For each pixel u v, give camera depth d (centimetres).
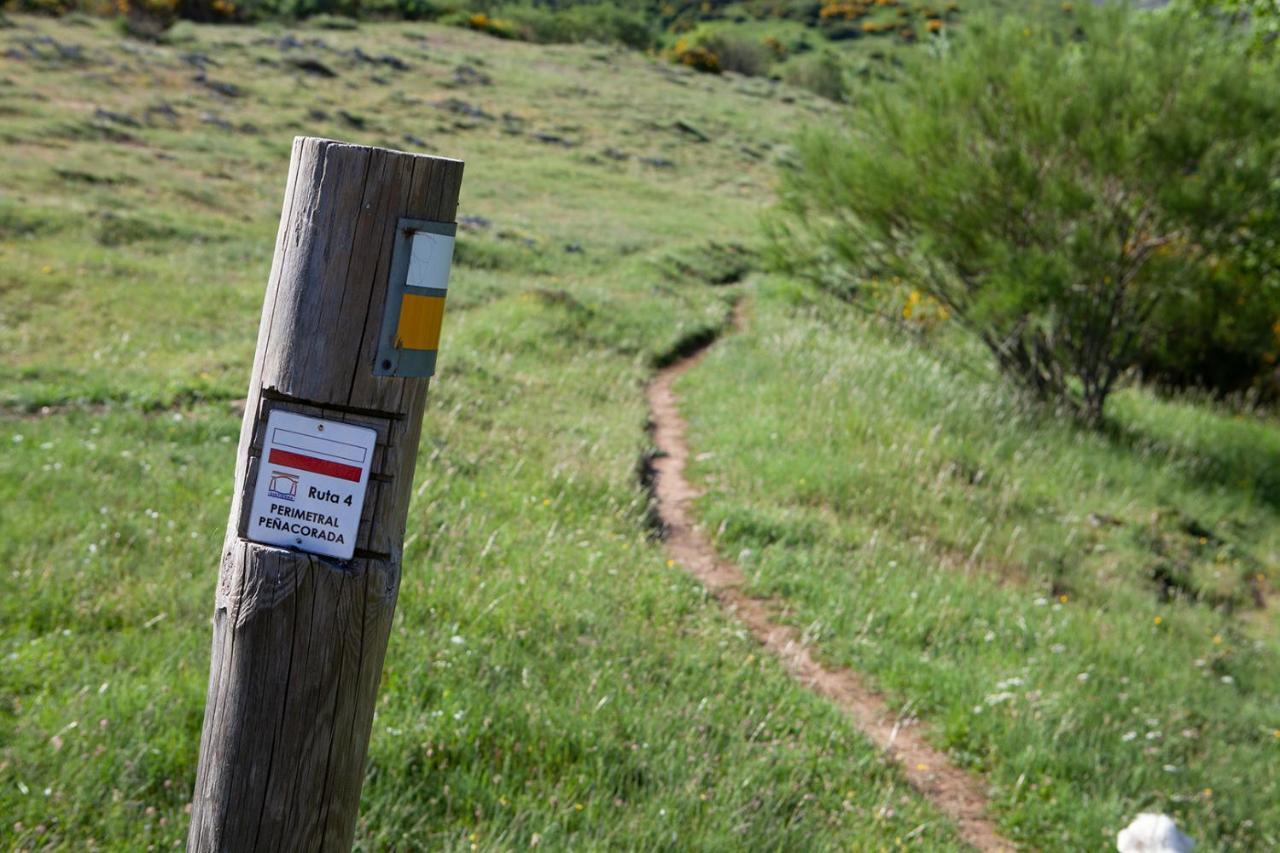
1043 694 594
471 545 623
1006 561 818
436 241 174
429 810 373
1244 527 1055
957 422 1092
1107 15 1218
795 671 592
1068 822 490
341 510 175
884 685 595
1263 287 1312
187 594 505
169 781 361
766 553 748
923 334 1515
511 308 1477
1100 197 1145
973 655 645
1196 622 796
